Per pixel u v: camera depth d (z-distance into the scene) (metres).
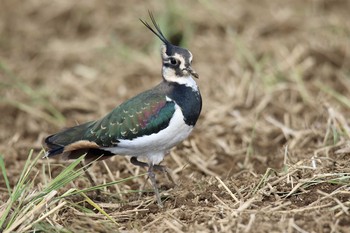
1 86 18.09
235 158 13.80
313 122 15.17
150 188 12.45
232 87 17.19
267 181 11.48
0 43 21.08
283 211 10.31
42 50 20.48
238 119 15.43
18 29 21.83
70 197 11.71
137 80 18.38
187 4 21.67
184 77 11.64
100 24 21.64
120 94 17.61
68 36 21.45
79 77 18.80
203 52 19.28
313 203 10.52
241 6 21.72
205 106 16.20
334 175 11.23
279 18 20.77
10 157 14.22
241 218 10.14
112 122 11.40
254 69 18.05
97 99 17.36
